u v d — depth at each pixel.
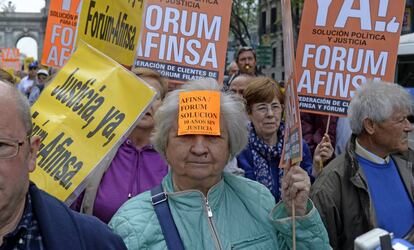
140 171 3.10
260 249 2.27
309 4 4.18
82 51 2.90
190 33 4.46
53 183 2.68
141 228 2.22
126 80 2.80
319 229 2.27
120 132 2.73
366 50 4.13
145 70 3.49
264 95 3.94
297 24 22.30
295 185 2.25
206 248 2.20
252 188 2.41
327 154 4.12
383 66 4.12
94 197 2.97
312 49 4.19
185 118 2.24
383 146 2.99
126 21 3.23
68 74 2.88
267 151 3.94
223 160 2.29
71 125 2.77
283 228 2.26
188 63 4.46
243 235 2.27
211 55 4.46
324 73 4.18
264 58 19.91
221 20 4.46
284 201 2.32
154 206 2.28
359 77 4.14
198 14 4.46
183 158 2.26
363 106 2.97
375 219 2.94
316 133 5.70
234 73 8.40
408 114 3.01
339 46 4.16
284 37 2.32
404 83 9.05
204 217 2.26
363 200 2.94
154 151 3.17
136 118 2.74
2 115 1.60
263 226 2.32
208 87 2.33
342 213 2.95
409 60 9.02
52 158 2.72
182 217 2.25
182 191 2.29
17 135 1.62
